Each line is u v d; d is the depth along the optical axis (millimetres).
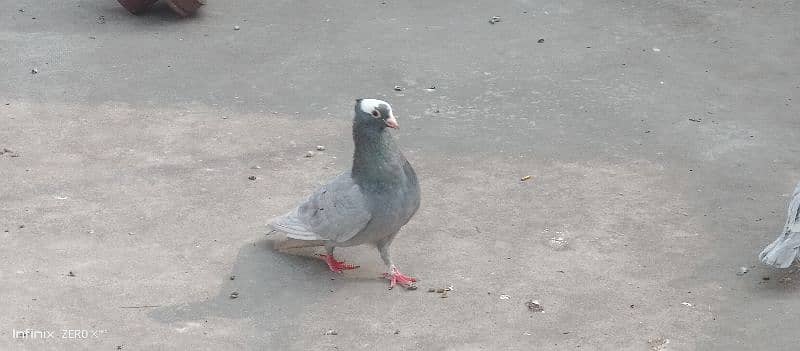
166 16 3375
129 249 2457
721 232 2520
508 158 2760
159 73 3084
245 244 2480
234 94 3000
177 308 2326
